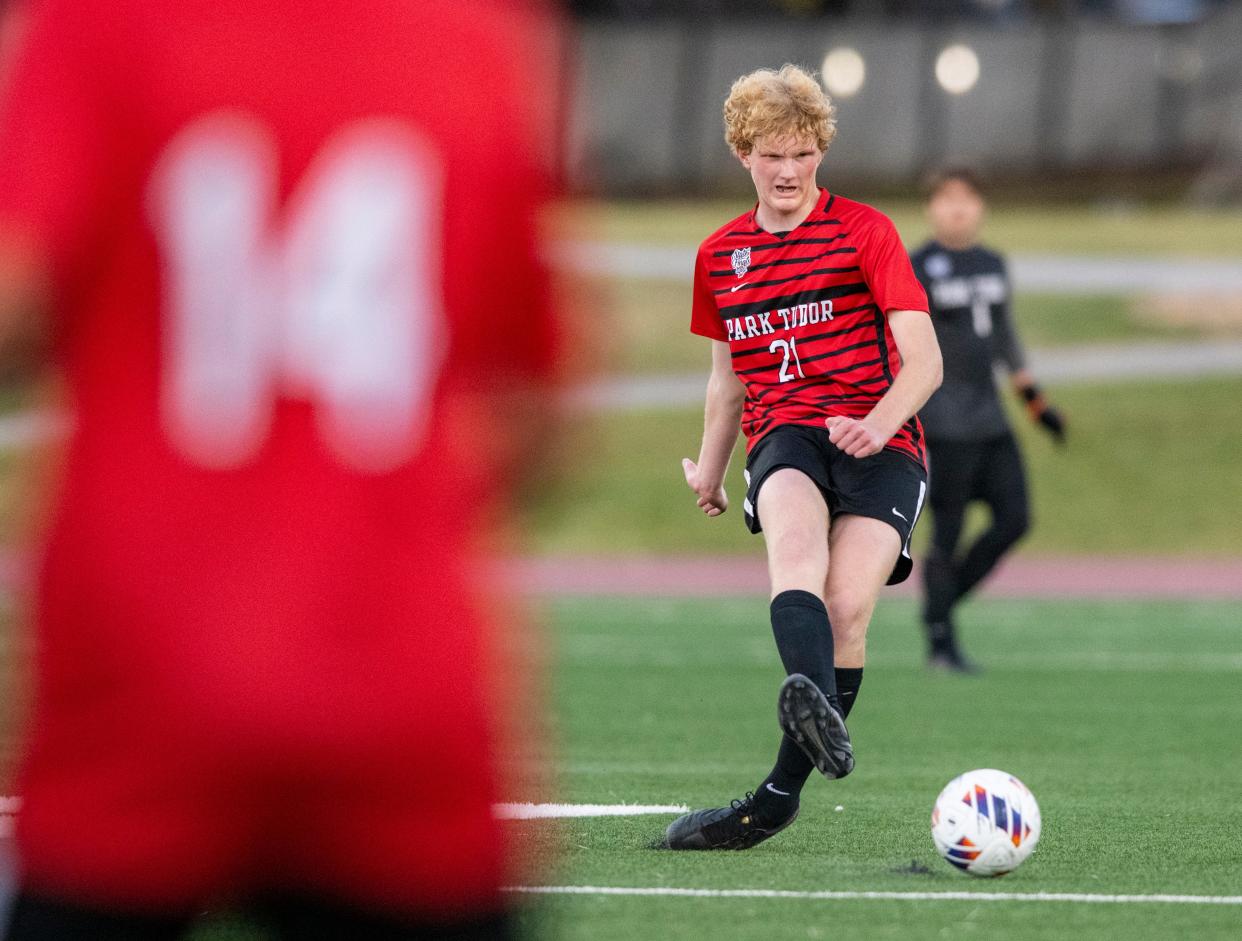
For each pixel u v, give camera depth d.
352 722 7.49
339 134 7.50
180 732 7.44
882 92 148.12
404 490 7.61
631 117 149.00
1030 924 17.80
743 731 33.97
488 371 8.02
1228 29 144.62
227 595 7.46
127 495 7.49
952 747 32.03
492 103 7.70
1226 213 133.25
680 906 18.36
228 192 7.44
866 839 22.72
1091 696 39.56
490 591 7.95
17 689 8.02
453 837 7.71
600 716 35.88
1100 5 160.38
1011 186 145.88
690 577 70.94
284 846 7.73
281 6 7.55
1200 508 82.69
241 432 7.49
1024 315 104.81
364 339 7.54
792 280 21.20
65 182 7.28
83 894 7.58
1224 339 101.06
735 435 22.47
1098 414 91.19
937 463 40.50
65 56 7.39
